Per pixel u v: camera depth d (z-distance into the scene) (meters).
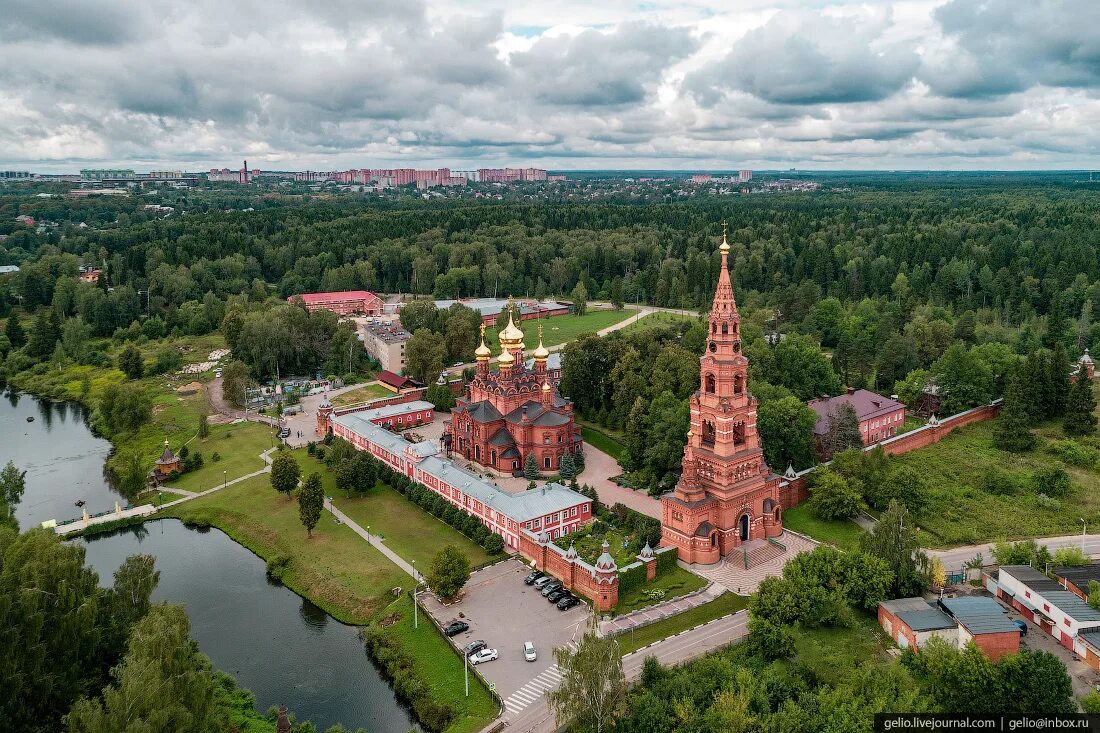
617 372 185.00
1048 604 97.94
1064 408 174.12
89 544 143.75
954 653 84.94
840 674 88.00
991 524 128.50
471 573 123.69
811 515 137.00
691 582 117.25
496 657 101.06
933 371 183.50
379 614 114.88
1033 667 81.06
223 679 98.69
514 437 162.62
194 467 174.62
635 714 83.50
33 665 81.94
